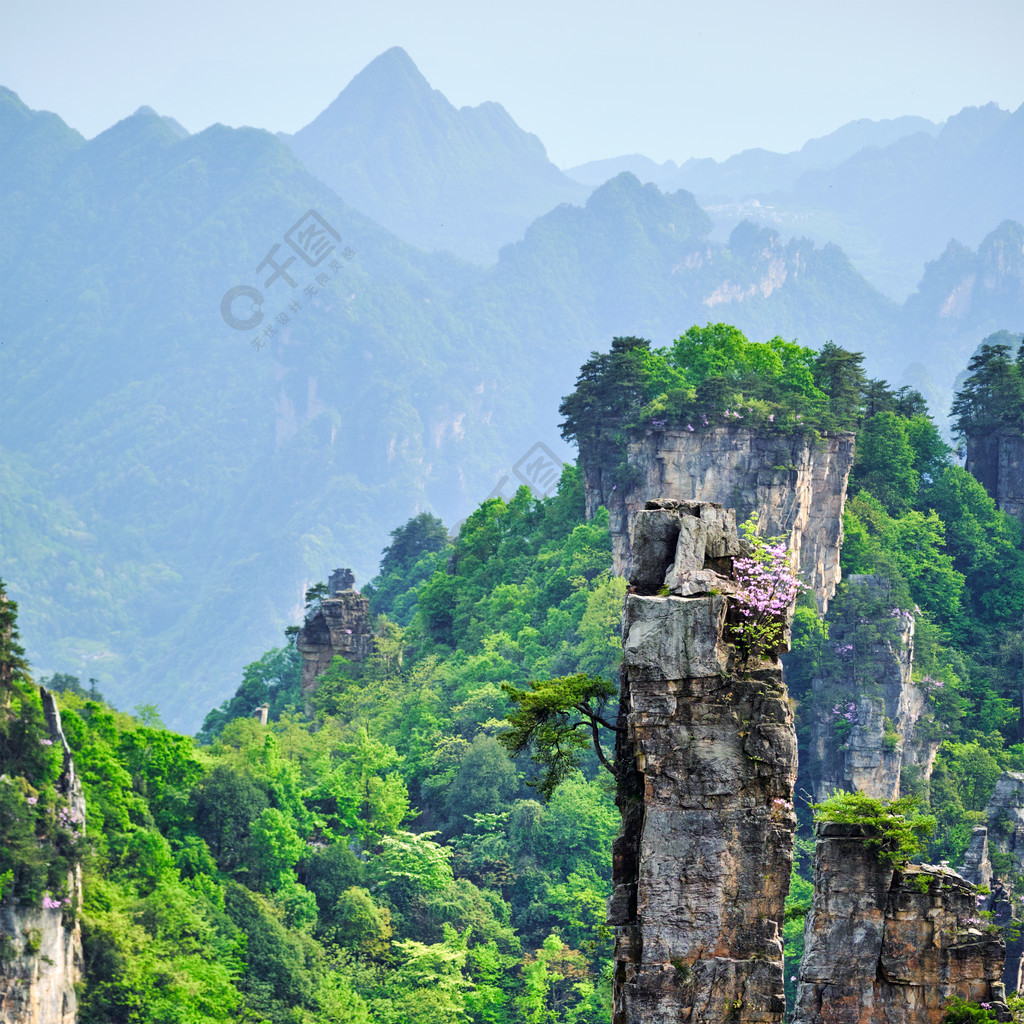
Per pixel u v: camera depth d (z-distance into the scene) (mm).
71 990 148375
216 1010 164250
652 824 58250
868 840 78188
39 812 147125
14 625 150875
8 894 139125
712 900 57719
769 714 58375
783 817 57938
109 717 197375
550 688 65625
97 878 163750
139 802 189875
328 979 188375
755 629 59250
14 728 147875
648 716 58438
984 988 76812
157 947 162875
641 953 57906
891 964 77062
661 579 61125
